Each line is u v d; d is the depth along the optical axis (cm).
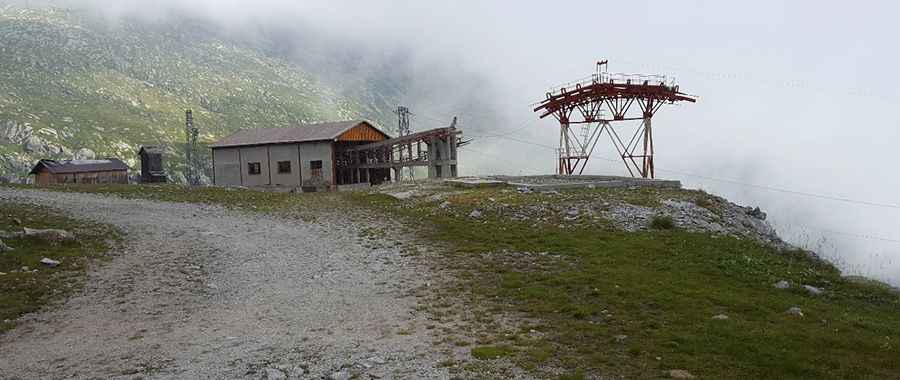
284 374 1144
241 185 7162
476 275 1948
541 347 1259
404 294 1747
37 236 2367
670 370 1134
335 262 2252
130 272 2086
